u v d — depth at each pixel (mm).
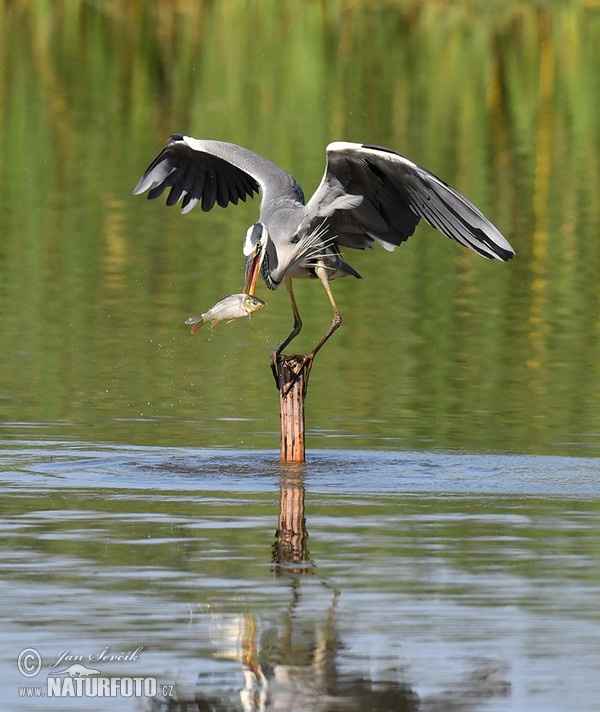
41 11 33656
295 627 7879
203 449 12336
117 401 14070
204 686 7242
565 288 19531
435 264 20969
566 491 11016
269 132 26906
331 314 18234
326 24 33375
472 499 10750
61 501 10547
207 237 21828
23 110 28203
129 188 24266
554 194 24266
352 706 7012
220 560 9094
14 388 14461
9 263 20062
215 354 16250
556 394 14648
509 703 6969
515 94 30594
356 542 9531
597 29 34594
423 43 33156
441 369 15719
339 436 12945
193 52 31891
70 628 7859
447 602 8297
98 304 18281
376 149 11141
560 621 8008
